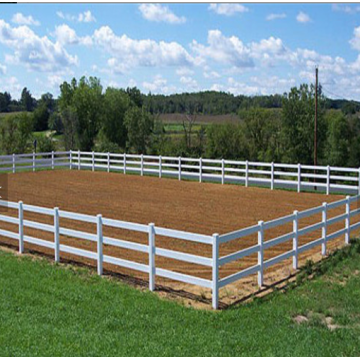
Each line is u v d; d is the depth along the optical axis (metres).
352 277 11.77
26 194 23.88
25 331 8.07
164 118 78.81
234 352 7.50
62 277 11.43
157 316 9.03
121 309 9.32
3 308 9.23
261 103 70.06
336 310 9.70
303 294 10.59
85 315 8.98
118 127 78.19
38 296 9.96
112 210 19.78
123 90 83.69
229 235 10.27
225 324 8.79
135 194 23.86
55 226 12.91
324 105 60.66
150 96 101.69
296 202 21.58
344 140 59.88
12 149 60.75
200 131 65.25
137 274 12.06
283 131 61.38
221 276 11.80
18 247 14.62
